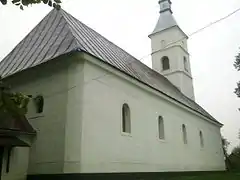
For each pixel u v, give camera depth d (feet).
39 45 52.60
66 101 41.32
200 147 82.89
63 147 39.11
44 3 19.62
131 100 51.93
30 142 42.50
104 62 45.01
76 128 38.83
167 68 104.68
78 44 43.42
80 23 61.21
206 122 94.58
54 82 44.11
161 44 107.65
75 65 42.11
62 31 51.37
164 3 114.32
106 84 45.80
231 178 55.47
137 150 50.19
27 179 40.68
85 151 38.09
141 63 84.33
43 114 43.55
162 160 58.03
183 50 107.65
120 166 44.57
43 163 40.29
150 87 57.67
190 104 85.81
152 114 58.29
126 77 50.85
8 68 52.90
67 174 37.14
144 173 50.47
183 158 68.33
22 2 18.94
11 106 24.18
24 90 48.11
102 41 62.39
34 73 47.01
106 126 43.45
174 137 66.13
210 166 87.56
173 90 87.04
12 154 38.32
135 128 51.24
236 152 148.25
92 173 38.29
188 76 106.42
